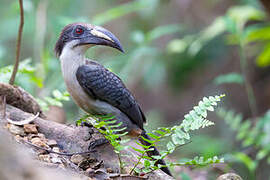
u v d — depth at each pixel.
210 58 18.47
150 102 21.41
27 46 17.69
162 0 19.06
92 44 7.37
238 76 11.58
